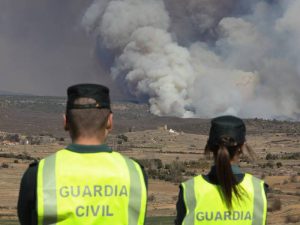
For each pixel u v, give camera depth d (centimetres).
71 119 508
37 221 488
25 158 15425
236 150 571
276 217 5531
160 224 5591
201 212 577
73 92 510
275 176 11962
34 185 494
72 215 488
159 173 12175
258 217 567
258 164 14288
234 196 563
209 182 585
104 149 512
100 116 508
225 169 557
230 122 566
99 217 490
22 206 499
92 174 498
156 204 8131
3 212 7125
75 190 493
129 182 500
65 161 502
